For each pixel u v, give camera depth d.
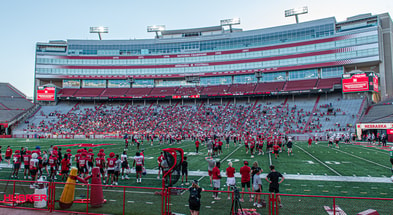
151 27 74.31
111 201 9.70
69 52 70.06
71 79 69.94
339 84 51.25
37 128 53.97
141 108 62.41
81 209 8.90
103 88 69.44
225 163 18.50
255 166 9.67
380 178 13.45
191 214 7.93
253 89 59.38
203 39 68.19
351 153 24.33
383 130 39.44
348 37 55.12
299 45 59.91
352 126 42.94
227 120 52.00
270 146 25.16
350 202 9.42
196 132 46.81
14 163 14.34
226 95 58.06
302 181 12.86
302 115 49.31
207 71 67.00
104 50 70.62
